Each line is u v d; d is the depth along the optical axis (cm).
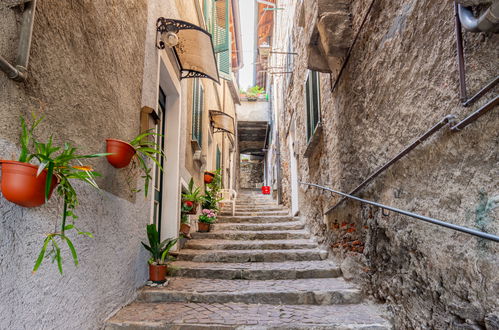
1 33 138
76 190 201
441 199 187
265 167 2089
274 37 1299
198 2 591
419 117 209
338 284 349
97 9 234
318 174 511
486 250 152
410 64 220
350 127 348
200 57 461
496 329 144
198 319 261
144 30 338
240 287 338
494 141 148
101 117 237
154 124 347
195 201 534
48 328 170
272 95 1371
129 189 293
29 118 157
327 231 458
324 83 468
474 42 158
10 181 133
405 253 230
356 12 330
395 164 243
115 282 262
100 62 237
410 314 222
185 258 445
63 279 185
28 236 155
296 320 262
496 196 146
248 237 558
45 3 171
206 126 749
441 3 186
